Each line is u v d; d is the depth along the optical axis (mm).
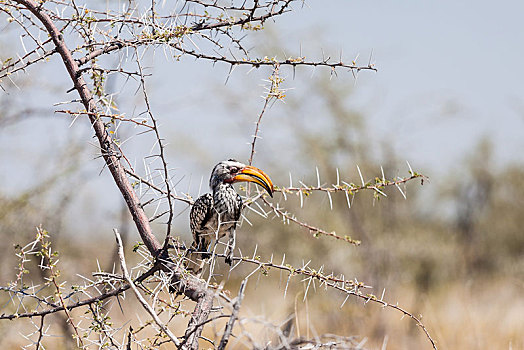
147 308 6195
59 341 12883
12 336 13430
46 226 16156
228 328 5402
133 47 7262
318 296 20625
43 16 7375
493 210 31438
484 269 28969
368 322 18250
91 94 7293
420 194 27688
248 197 8352
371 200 24906
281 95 7965
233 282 21984
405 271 24781
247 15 7891
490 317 17844
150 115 6625
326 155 25000
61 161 16203
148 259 7375
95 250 17203
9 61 7555
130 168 7312
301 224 7977
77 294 8219
